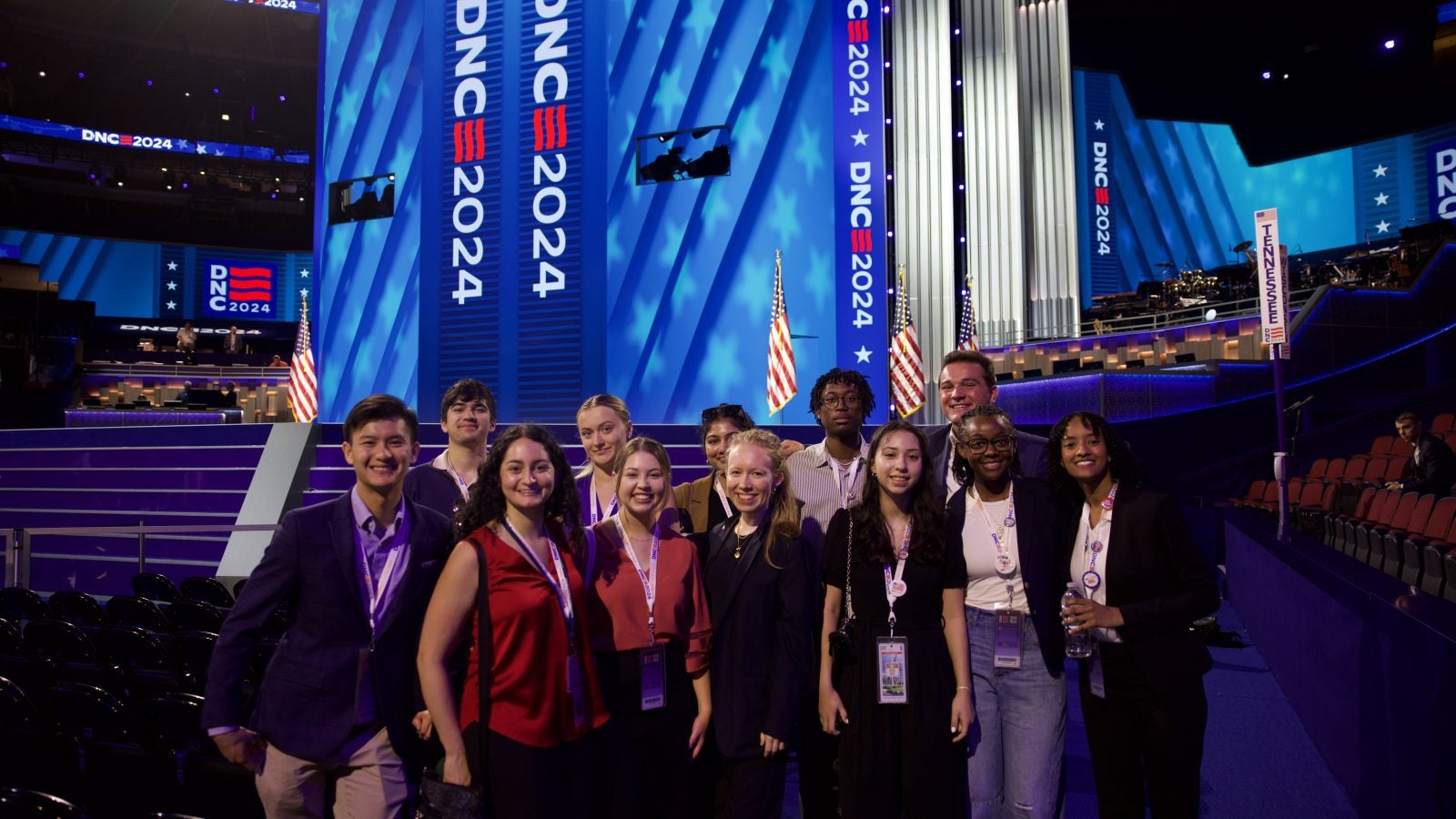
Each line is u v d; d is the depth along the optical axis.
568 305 14.59
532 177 14.83
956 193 17.41
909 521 3.00
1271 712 5.20
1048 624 2.98
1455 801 2.52
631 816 2.79
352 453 2.62
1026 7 23.30
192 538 10.24
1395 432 12.35
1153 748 2.83
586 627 2.68
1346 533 7.79
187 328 25.61
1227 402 14.41
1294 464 12.43
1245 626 7.73
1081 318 22.80
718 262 14.20
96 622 5.87
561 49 14.79
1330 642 4.16
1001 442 3.04
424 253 15.38
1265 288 6.59
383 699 2.58
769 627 3.03
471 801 2.39
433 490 3.68
